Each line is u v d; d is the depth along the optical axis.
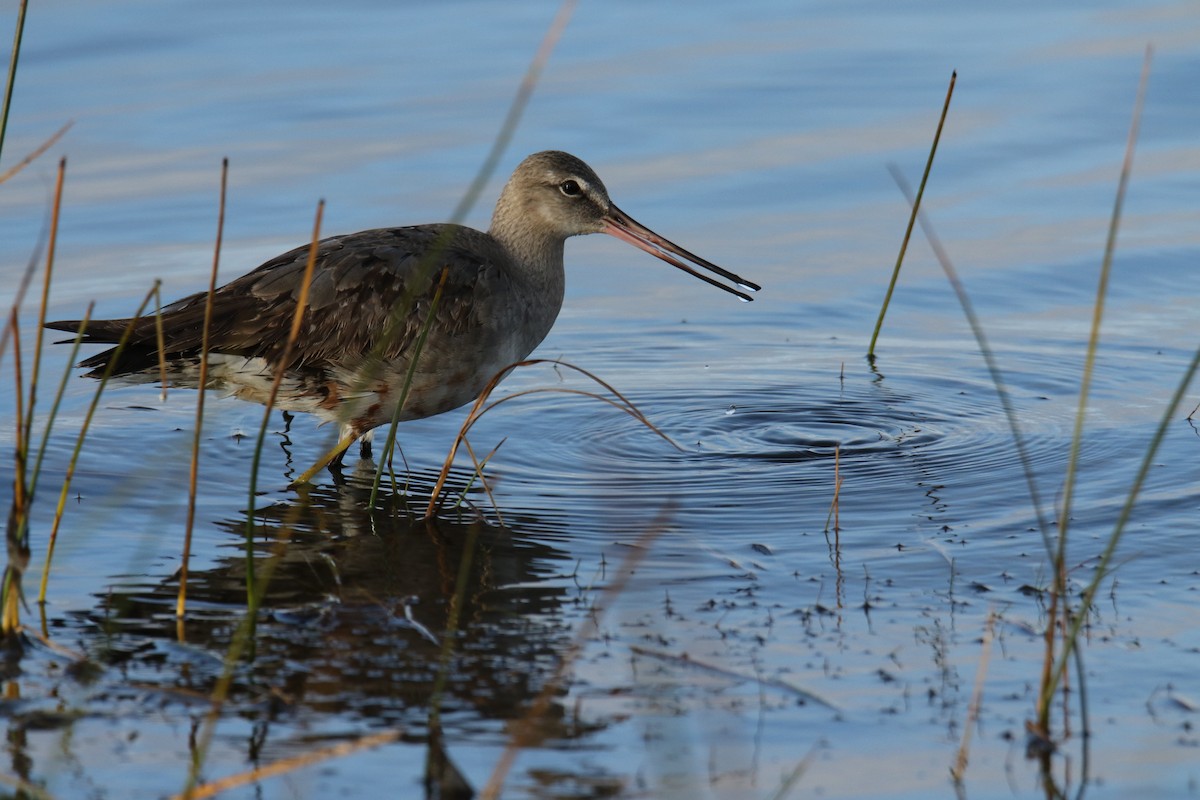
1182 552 10.27
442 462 12.70
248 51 23.14
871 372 14.84
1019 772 7.56
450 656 8.88
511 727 8.05
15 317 8.61
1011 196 18.83
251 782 7.50
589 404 14.12
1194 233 17.70
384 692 8.44
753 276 17.14
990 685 8.46
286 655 8.89
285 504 11.65
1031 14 24.95
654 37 24.16
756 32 24.42
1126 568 10.04
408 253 12.62
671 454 12.72
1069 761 7.66
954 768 7.59
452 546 10.74
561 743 7.86
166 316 12.20
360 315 12.27
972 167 19.55
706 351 15.61
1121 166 19.48
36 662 8.78
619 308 16.88
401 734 7.96
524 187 13.98
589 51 23.50
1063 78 22.03
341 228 17.55
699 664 8.75
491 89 21.86
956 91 21.69
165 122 20.45
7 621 8.97
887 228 18.23
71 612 9.51
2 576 9.91
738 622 9.35
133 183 18.81
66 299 15.80
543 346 15.82
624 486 11.91
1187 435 12.64
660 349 15.68
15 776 7.56
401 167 19.27
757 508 11.40
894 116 20.97
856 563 10.27
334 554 10.58
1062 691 8.37
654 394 14.34
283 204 18.25
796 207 18.67
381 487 12.07
